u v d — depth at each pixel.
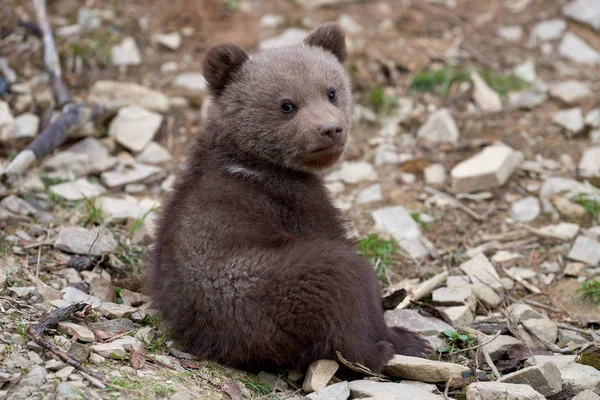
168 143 14.70
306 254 8.27
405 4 18.42
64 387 7.15
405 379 8.67
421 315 10.30
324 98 9.77
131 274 10.74
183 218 8.80
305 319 8.12
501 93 16.11
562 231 12.28
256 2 18.30
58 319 8.39
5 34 15.98
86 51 15.80
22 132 13.90
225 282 8.24
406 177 14.01
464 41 17.59
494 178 13.33
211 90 10.10
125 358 8.09
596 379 8.39
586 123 14.96
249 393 8.10
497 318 10.22
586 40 17.64
